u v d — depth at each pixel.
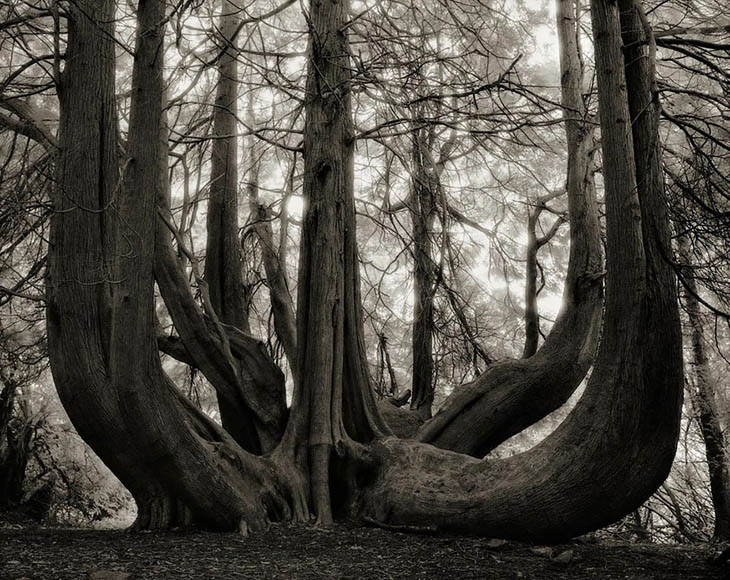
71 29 7.71
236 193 11.98
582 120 9.61
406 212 15.02
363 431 10.11
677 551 8.09
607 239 7.35
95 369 7.69
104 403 7.73
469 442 10.70
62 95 7.69
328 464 9.48
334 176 10.24
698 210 9.20
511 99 13.44
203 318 10.41
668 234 7.11
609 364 7.46
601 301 11.18
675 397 7.15
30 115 8.98
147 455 8.00
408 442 9.65
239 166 14.06
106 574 6.01
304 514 9.09
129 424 7.78
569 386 10.98
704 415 13.93
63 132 7.66
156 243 10.26
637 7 7.12
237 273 11.78
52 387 17.11
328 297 9.92
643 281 7.11
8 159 9.10
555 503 7.70
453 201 14.11
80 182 7.59
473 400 10.80
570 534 7.93
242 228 12.23
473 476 8.55
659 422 7.21
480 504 8.14
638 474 7.35
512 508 7.93
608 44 7.34
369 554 7.40
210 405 17.00
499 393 10.80
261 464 9.16
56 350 7.72
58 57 7.56
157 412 7.79
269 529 8.55
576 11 11.94
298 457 9.53
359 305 10.42
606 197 7.31
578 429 7.65
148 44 7.56
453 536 8.31
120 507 19.95
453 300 12.45
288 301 11.57
